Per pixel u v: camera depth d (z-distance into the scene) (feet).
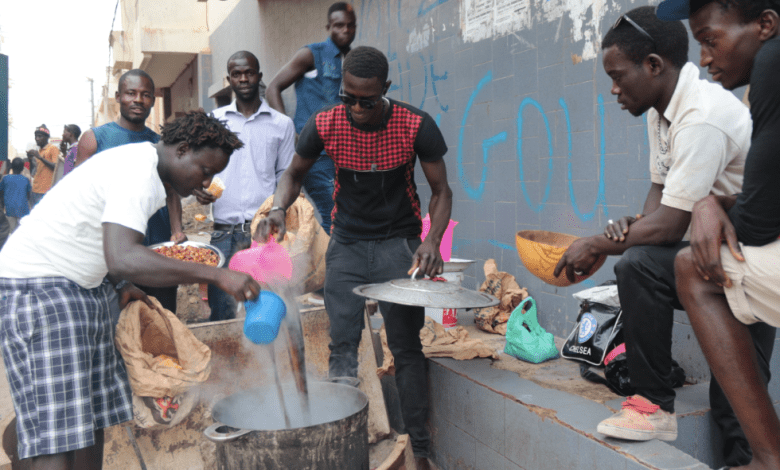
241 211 12.05
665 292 6.91
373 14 19.34
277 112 12.59
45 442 6.32
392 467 8.24
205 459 8.91
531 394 8.96
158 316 7.97
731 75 5.75
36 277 6.56
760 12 5.43
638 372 7.15
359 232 9.18
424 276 8.79
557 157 12.13
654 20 6.72
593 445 7.39
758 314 5.62
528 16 12.64
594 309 10.07
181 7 42.63
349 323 9.34
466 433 10.01
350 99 7.91
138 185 6.39
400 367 9.75
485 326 12.96
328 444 6.67
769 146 5.16
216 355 9.38
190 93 47.01
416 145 8.57
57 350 6.43
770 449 5.66
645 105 7.04
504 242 13.78
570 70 11.67
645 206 7.84
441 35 15.65
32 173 46.65
